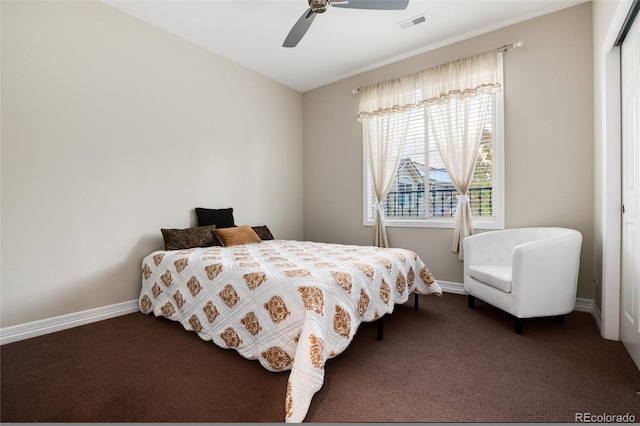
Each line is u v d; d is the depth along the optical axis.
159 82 2.91
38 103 2.18
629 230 1.82
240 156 3.70
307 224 4.51
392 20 2.82
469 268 2.66
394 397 1.42
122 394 1.45
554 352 1.84
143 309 2.60
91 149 2.45
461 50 3.16
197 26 2.91
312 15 2.19
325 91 4.30
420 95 3.42
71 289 2.33
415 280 2.58
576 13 2.60
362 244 3.97
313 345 1.38
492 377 1.58
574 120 2.61
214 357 1.82
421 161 3.51
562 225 2.66
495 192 3.03
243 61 3.62
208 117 3.35
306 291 1.58
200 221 3.15
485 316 2.49
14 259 2.08
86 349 1.93
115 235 2.59
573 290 2.19
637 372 1.60
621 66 1.97
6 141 2.04
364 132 3.87
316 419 1.27
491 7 2.64
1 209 2.03
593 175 2.53
